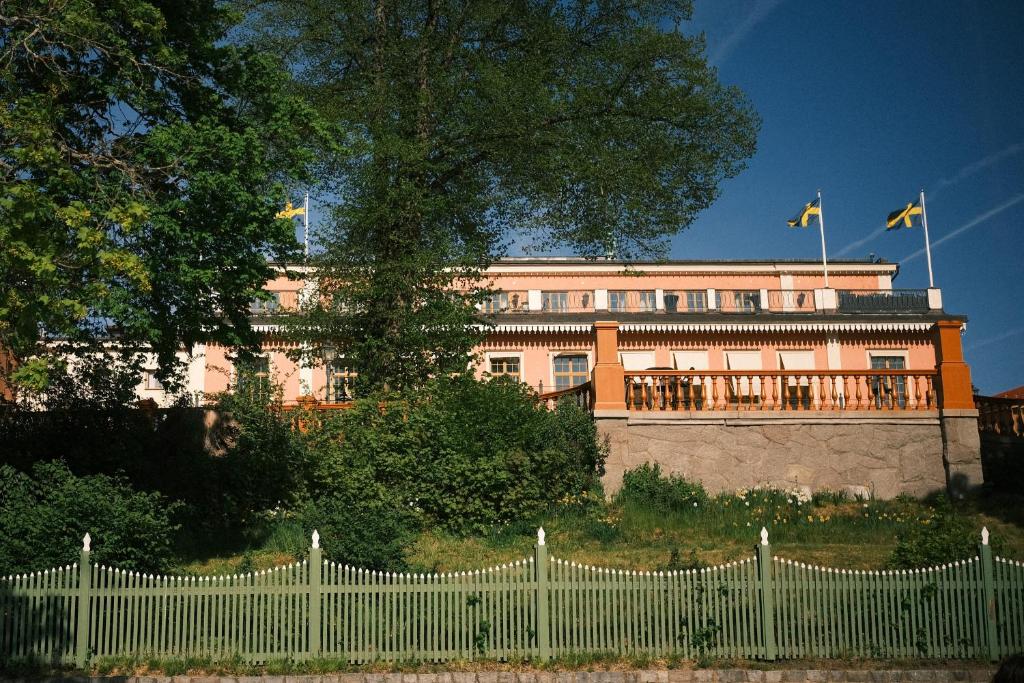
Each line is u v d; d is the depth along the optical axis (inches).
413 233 878.4
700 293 1674.5
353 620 446.6
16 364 596.7
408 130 884.0
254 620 444.1
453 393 758.5
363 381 852.6
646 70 933.2
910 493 804.0
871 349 1517.0
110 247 514.6
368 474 711.1
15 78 537.3
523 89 860.0
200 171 555.5
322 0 887.1
